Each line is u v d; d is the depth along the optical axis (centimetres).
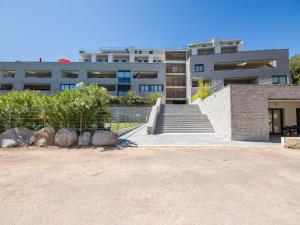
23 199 359
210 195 377
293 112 1567
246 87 1156
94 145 945
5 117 1030
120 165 603
